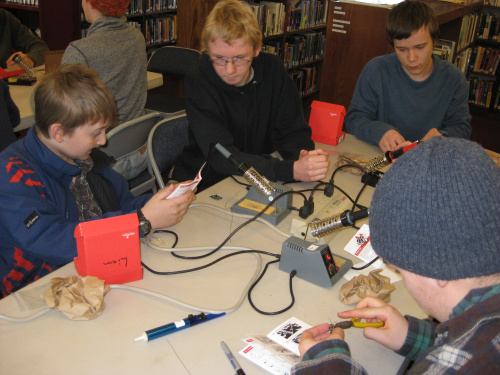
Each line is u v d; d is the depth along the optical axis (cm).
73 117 118
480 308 61
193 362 87
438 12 294
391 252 64
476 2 416
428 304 68
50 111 118
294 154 184
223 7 157
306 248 112
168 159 190
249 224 136
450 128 206
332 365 76
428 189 60
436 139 65
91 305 96
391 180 64
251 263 118
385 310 93
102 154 147
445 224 58
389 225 63
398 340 90
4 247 125
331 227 109
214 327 96
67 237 116
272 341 93
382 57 218
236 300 105
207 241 127
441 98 211
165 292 106
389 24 194
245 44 156
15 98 229
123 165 197
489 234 58
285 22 459
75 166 132
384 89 216
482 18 500
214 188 157
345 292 107
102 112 123
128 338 92
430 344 89
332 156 187
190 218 138
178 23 364
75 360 86
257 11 411
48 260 117
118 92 232
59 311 98
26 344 89
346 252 126
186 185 122
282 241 129
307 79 531
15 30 318
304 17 494
